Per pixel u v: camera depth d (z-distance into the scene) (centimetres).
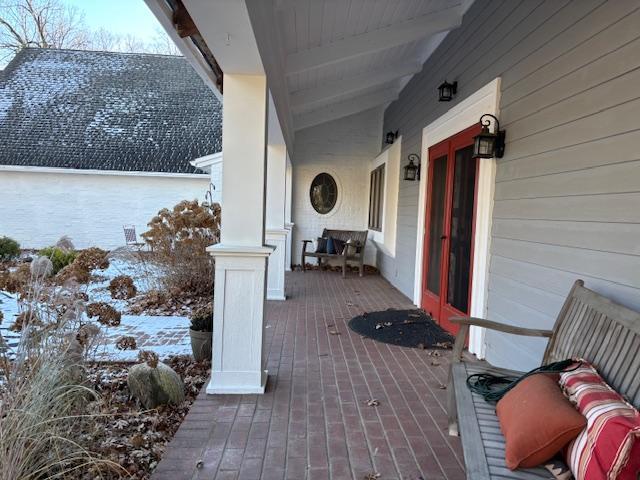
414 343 390
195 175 1073
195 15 190
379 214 803
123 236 1102
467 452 153
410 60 578
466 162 400
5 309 483
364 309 533
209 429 227
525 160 282
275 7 300
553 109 250
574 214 227
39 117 1147
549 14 257
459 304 406
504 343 307
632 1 187
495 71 336
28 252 975
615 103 197
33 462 177
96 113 1180
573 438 140
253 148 276
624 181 190
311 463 197
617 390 154
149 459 203
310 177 912
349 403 263
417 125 589
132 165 1082
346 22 380
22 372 205
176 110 1216
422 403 264
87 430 216
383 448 211
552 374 178
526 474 141
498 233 321
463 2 410
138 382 259
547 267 253
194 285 588
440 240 473
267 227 580
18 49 1505
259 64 253
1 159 1052
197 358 339
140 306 523
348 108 731
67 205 1085
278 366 326
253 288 274
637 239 182
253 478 184
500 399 181
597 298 190
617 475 123
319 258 899
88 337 246
